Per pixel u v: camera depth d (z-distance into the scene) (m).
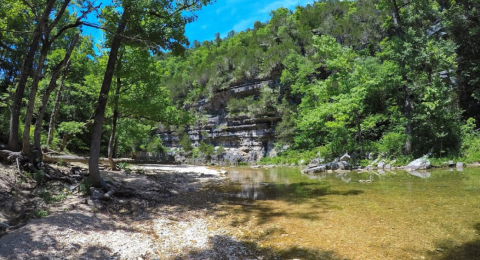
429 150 19.30
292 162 29.19
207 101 47.69
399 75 21.31
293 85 33.78
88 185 9.08
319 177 15.72
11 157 10.25
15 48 22.56
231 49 52.94
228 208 8.62
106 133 29.94
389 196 9.17
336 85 26.23
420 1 22.59
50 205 7.67
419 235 5.50
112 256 4.77
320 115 22.20
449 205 7.53
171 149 51.28
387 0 22.61
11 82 23.41
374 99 24.70
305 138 30.00
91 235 5.61
